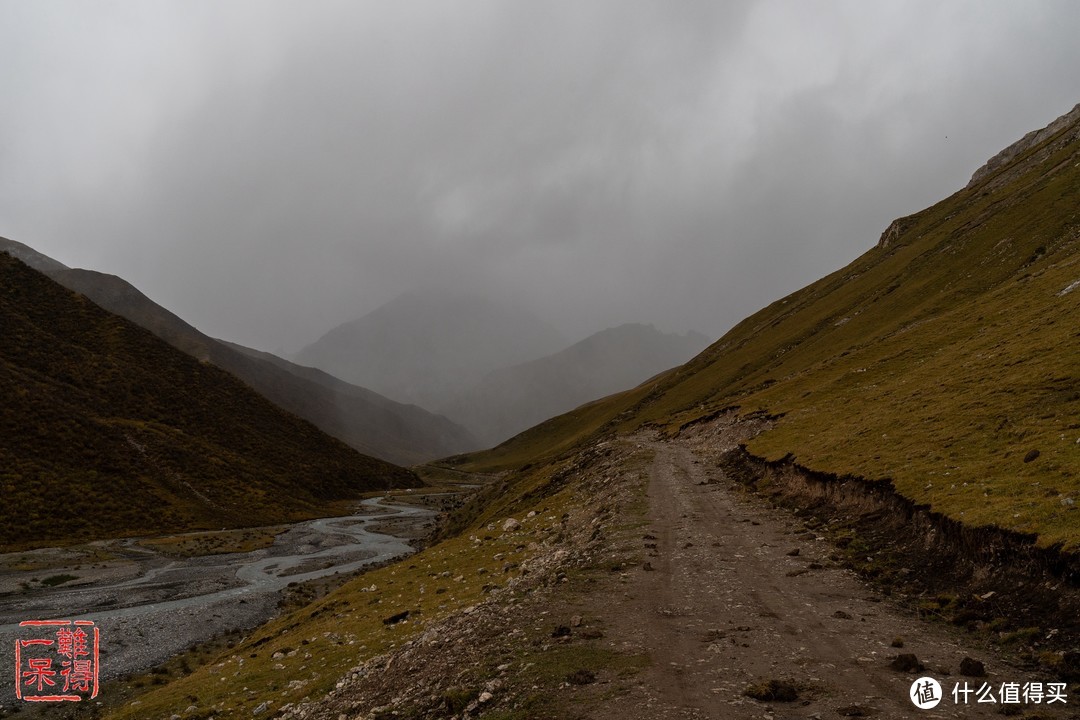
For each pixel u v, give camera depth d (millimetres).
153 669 41062
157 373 167750
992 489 22078
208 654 44219
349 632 29188
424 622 26562
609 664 14117
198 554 90750
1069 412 27719
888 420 40812
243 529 116188
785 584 21016
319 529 122625
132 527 101125
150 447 129000
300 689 21516
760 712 10992
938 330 68125
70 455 110000
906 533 24406
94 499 103000
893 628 15992
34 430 109812
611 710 11547
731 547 27812
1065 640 13609
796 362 106000
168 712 23500
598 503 49250
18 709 34406
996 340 48594
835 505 32906
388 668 18688
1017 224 90125
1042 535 16828
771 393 80375
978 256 92312
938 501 23203
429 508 172250
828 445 41375
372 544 103875
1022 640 14211
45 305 161875
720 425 81125
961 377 42719
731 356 158250
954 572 19703
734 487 47062
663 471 59125
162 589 67812
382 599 35938
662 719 10930
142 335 179250
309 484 169875
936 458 29109
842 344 98188
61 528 91938
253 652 32812
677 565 24875
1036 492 20344
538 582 24828
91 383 142875
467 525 90188
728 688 12266
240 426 175375
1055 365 34469
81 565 78188
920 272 107562
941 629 15805
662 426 112562
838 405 56875
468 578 35531
